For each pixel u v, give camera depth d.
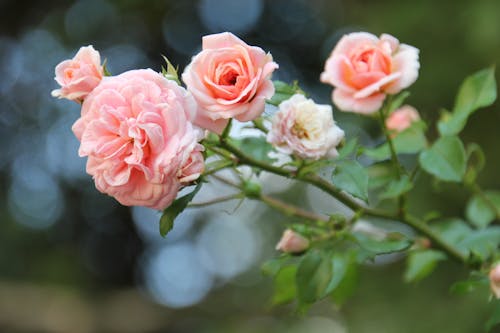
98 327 5.31
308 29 7.65
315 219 1.50
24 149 7.83
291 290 1.55
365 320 4.31
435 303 4.15
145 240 8.16
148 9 7.52
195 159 1.02
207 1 7.88
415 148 1.50
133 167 1.01
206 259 6.92
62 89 1.11
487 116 4.43
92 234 8.05
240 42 1.09
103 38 7.82
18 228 7.18
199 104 1.06
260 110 1.07
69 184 7.77
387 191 1.38
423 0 4.59
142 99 1.00
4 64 7.95
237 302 5.61
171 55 8.06
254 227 6.08
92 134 1.02
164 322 5.45
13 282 6.21
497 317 1.30
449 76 4.37
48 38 7.80
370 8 4.95
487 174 4.35
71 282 7.09
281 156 1.34
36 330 5.17
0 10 7.71
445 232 1.62
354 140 1.26
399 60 1.26
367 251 1.32
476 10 4.22
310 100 1.23
